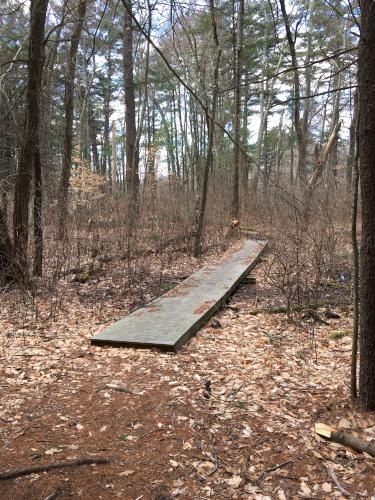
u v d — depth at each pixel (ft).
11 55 46.91
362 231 10.81
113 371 13.64
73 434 10.11
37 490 8.18
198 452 9.63
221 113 76.95
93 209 32.99
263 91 72.02
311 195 26.89
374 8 9.73
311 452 9.73
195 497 8.30
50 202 28.55
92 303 22.15
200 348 16.01
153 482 8.64
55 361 14.34
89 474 8.72
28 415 10.87
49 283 23.31
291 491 8.55
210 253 37.52
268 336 17.49
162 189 41.47
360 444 9.73
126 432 10.26
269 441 10.12
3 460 9.01
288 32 37.55
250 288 26.84
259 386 12.89
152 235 33.01
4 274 22.18
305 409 11.55
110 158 110.52
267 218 40.06
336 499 8.34
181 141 97.45
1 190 23.94
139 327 17.07
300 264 23.53
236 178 45.52
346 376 13.55
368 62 9.96
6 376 13.11
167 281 27.32
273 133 94.53
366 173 10.49
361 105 10.26
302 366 14.55
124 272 27.76
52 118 58.08
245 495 8.41
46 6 22.67
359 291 11.75
